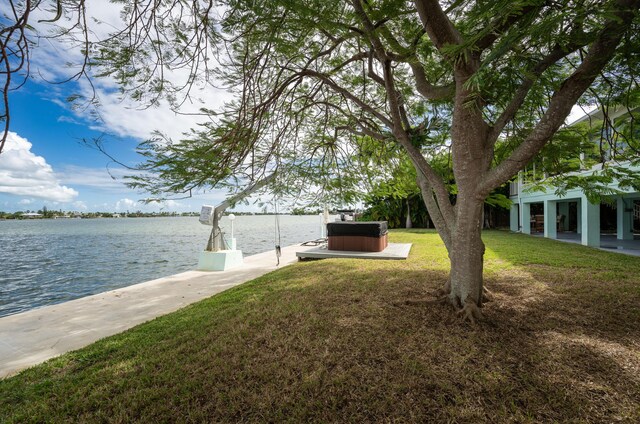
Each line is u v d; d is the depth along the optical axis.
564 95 2.86
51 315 5.12
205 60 3.07
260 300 5.02
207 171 3.08
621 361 2.79
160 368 3.05
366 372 2.78
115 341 3.80
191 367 3.02
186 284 7.25
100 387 2.77
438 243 12.35
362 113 5.85
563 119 2.91
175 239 27.88
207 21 2.73
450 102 4.62
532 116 4.51
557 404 2.29
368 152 6.19
